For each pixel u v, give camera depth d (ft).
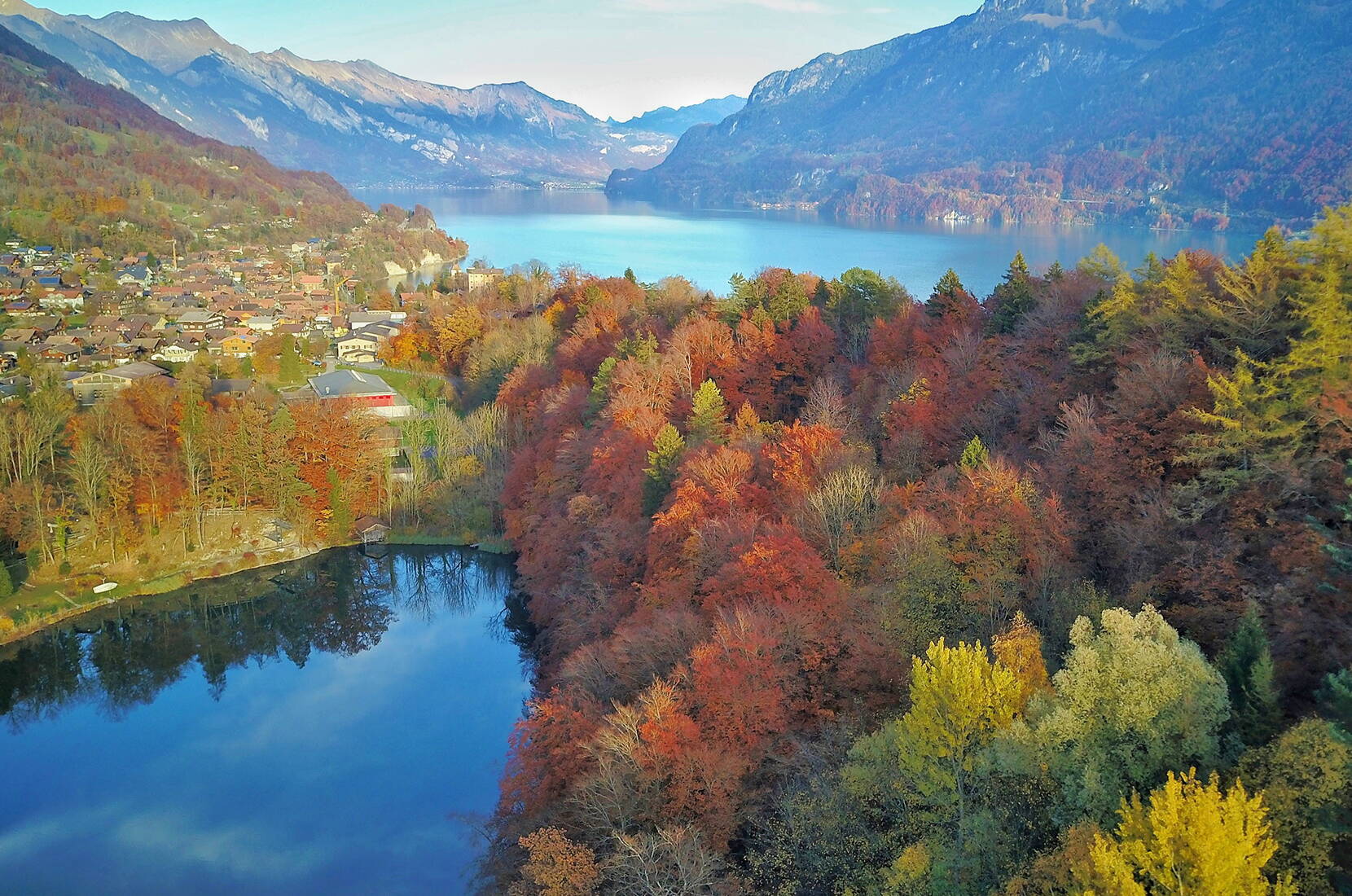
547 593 281.54
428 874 190.39
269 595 332.60
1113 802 110.32
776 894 133.08
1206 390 181.98
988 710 121.80
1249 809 87.92
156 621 315.37
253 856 197.57
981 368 255.50
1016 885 104.78
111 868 196.24
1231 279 208.85
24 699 271.28
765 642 160.45
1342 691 108.27
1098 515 180.86
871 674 160.35
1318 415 156.46
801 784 145.18
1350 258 180.55
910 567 168.14
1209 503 162.30
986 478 180.04
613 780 151.02
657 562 227.81
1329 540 141.79
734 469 236.63
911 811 126.31
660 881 134.21
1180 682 115.34
